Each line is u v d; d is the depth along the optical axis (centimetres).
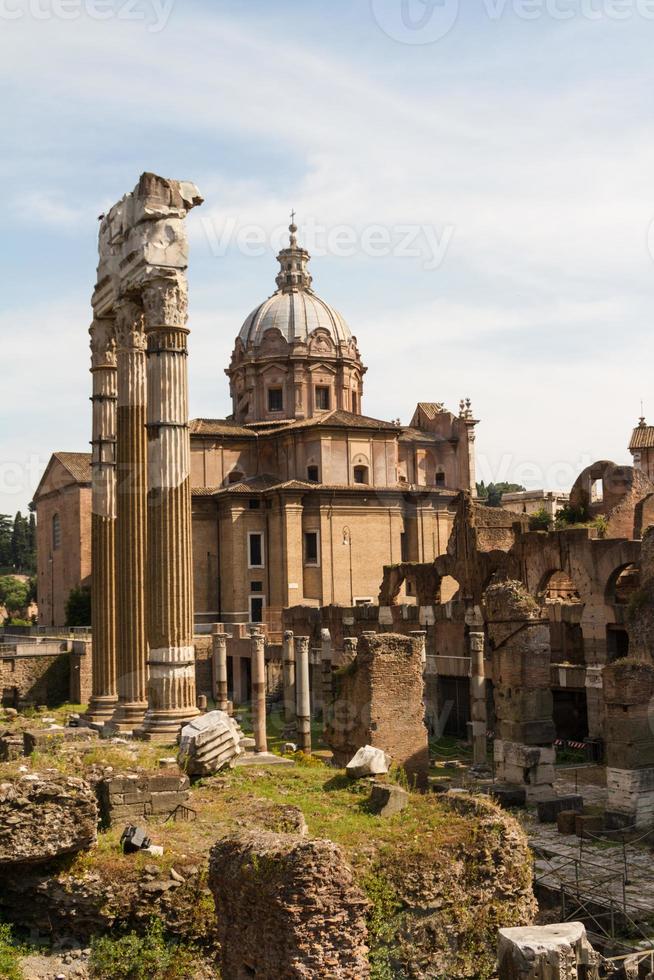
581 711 6047
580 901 2642
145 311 3894
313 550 9169
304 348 10381
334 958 1505
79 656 6819
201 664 8031
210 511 9506
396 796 2341
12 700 6806
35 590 15625
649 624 4731
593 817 3584
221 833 2109
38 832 1839
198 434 9769
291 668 6744
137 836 1959
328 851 1545
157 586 3788
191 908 1856
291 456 9725
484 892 2006
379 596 7956
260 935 1558
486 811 2177
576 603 6278
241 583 9206
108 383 4541
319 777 2830
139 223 3903
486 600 4256
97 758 2553
